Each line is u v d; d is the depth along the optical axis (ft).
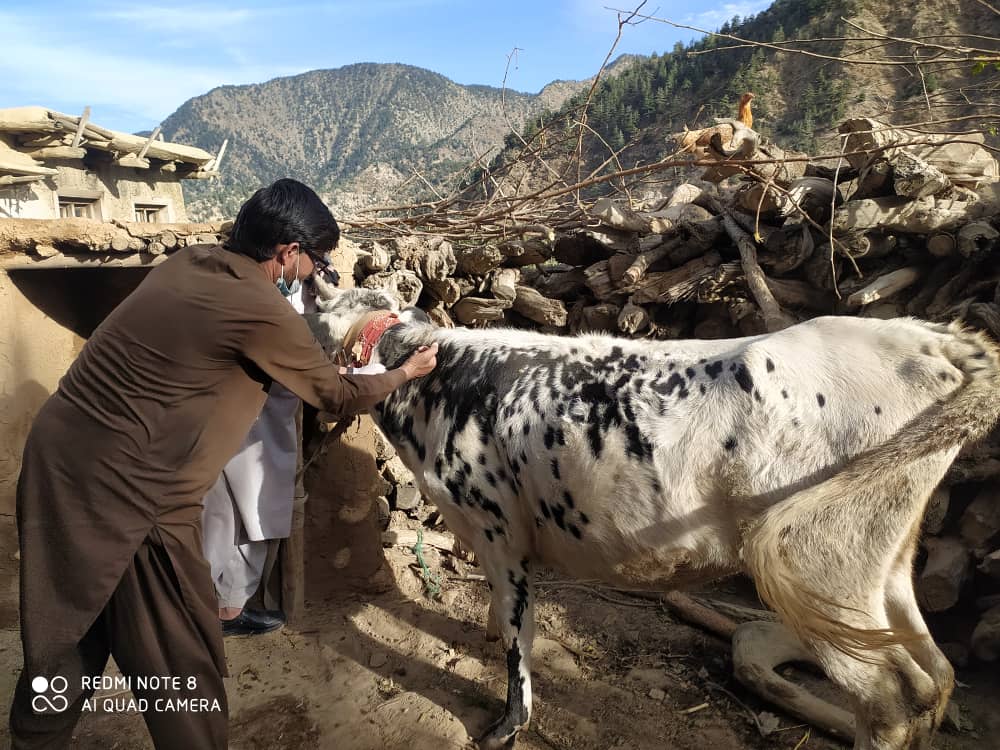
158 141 46.32
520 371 8.39
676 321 13.70
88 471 6.04
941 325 7.22
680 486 7.26
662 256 13.08
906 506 6.47
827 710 8.63
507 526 8.72
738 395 7.09
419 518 14.38
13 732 6.44
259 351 6.33
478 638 11.09
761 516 6.67
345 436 11.84
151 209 51.21
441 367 9.11
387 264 12.80
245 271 6.40
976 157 12.39
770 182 11.09
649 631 11.12
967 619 10.44
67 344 11.71
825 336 7.32
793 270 12.51
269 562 9.93
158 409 6.11
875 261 11.97
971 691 9.41
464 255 13.19
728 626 10.61
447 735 8.87
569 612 11.78
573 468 7.75
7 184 33.35
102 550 6.05
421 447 9.26
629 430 7.47
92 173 44.04
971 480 10.14
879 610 6.86
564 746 8.78
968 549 10.27
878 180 11.27
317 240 6.84
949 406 6.48
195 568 6.47
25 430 10.73
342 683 9.94
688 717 9.19
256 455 8.75
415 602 12.15
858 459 6.63
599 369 7.99
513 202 15.16
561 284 14.49
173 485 6.27
